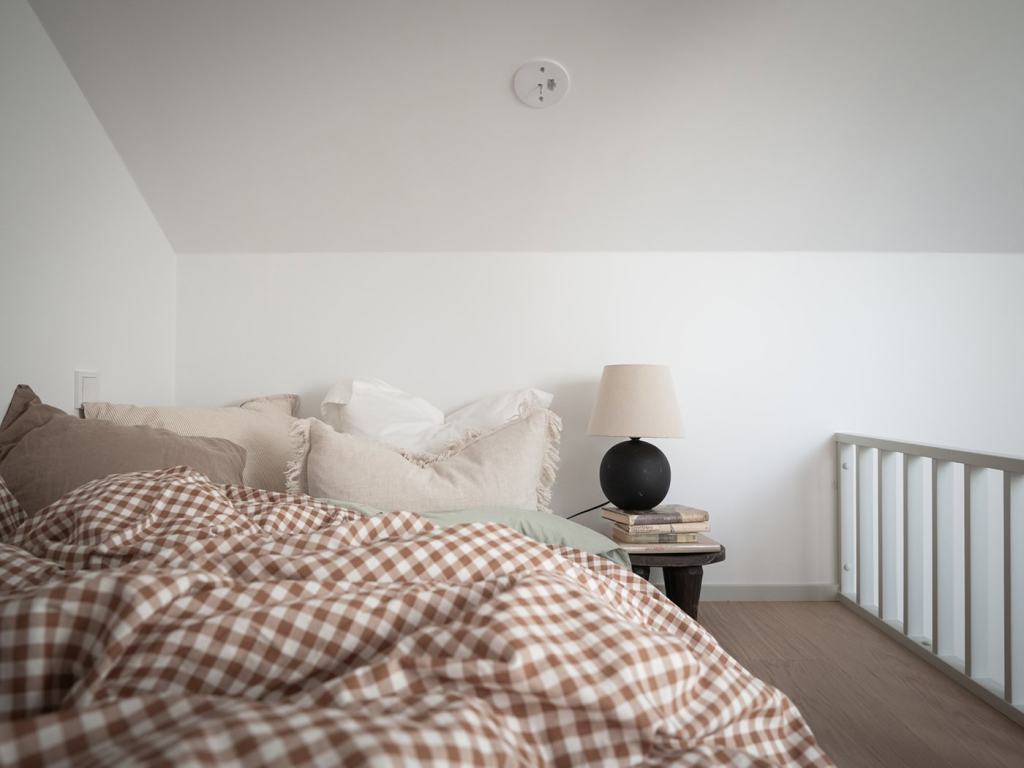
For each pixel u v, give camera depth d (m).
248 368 3.09
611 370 2.76
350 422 2.74
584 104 2.59
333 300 3.09
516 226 3.01
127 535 1.26
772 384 3.12
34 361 2.30
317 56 2.46
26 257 2.27
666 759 0.75
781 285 3.11
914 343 3.12
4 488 1.70
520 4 2.32
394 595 0.93
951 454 2.32
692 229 3.02
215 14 2.34
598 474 3.10
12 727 0.62
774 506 3.12
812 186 2.86
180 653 0.79
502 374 3.09
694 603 2.60
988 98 2.59
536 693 0.76
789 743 0.94
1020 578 2.02
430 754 0.61
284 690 0.82
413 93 2.56
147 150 2.74
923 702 2.05
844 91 2.56
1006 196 2.89
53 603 0.82
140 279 2.87
